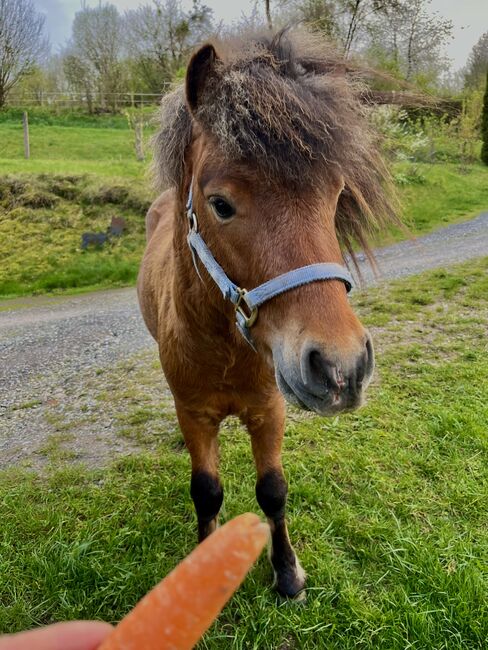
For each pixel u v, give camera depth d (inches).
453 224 471.8
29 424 157.5
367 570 91.2
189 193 68.7
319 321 51.5
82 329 259.8
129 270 377.4
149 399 167.5
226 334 72.1
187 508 110.0
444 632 77.8
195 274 71.1
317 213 54.4
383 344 189.3
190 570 14.6
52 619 86.8
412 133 628.1
